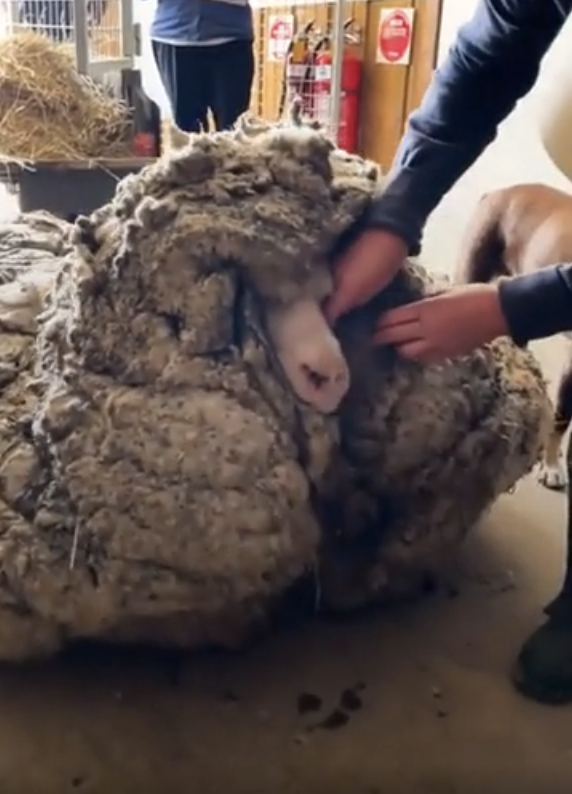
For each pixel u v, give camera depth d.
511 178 3.10
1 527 1.12
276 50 4.39
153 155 3.13
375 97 4.23
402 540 1.26
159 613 1.12
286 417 1.12
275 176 1.09
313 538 1.14
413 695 1.19
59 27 3.31
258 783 1.06
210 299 1.07
